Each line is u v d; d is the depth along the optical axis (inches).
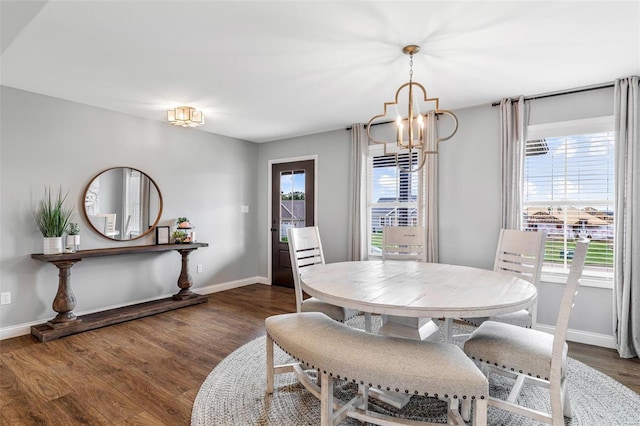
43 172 132.3
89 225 144.9
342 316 101.3
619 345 112.8
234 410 81.4
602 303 120.9
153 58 100.9
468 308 64.9
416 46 92.9
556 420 65.6
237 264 211.2
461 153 148.6
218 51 96.6
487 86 123.0
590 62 102.7
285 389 91.1
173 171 176.9
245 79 117.0
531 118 133.8
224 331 134.0
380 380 63.1
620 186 113.6
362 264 111.8
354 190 177.5
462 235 148.4
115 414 79.2
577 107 125.3
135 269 161.9
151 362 106.1
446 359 63.8
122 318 142.9
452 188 150.9
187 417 78.5
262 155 222.8
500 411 82.2
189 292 174.6
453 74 112.5
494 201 140.6
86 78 115.8
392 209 173.2
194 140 186.9
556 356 65.0
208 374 98.8
